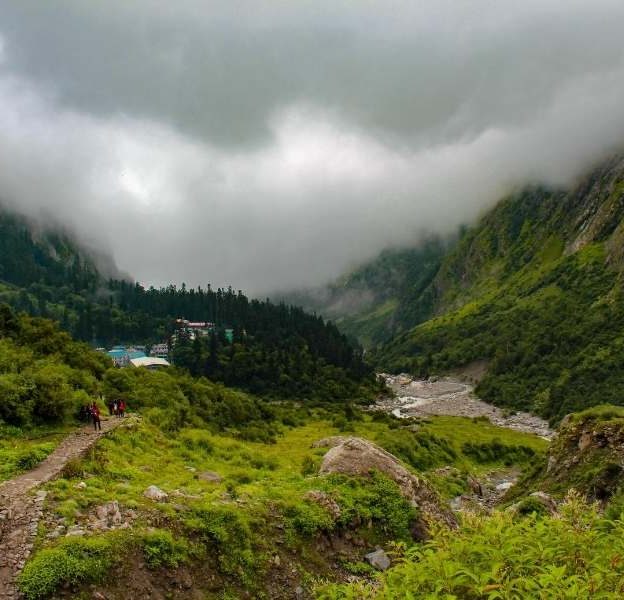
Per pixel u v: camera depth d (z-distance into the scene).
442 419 123.44
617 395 133.12
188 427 46.75
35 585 13.58
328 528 21.75
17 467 21.83
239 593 17.48
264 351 157.62
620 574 8.16
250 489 23.80
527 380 170.12
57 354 47.53
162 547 16.66
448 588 8.17
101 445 28.38
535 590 8.23
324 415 100.31
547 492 38.78
